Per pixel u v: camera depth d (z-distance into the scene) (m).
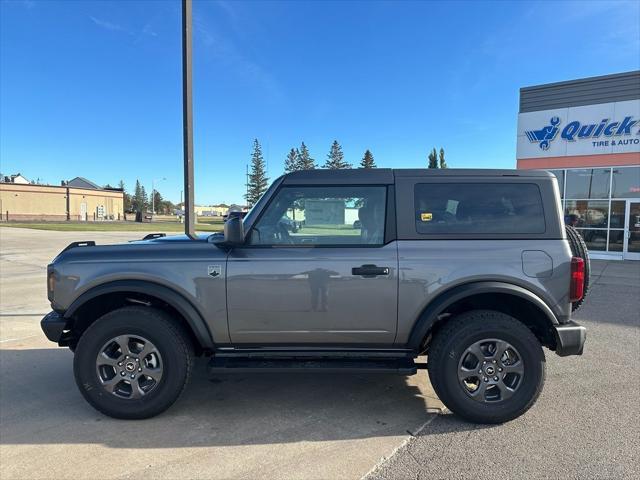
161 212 133.62
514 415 3.59
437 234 3.69
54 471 2.95
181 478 2.88
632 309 7.87
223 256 3.67
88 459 3.10
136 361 3.66
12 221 61.16
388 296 3.63
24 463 3.04
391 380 4.61
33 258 15.87
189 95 6.48
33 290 9.80
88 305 3.87
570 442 3.33
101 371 3.68
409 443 3.33
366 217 3.75
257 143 73.81
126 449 3.23
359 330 3.68
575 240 3.99
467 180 3.76
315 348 3.79
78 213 79.75
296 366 3.63
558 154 18.03
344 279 3.62
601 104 17.00
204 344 3.70
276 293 3.64
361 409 3.92
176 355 3.64
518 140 18.89
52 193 75.25
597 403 4.02
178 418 3.73
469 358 3.63
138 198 128.38
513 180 3.77
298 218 3.78
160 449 3.23
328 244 3.72
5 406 3.95
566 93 17.69
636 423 3.64
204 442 3.34
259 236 3.76
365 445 3.30
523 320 3.91
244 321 3.67
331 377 4.69
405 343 3.76
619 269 13.90
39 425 3.60
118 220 83.69
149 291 3.62
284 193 3.79
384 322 3.66
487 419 3.59
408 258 3.62
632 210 16.75
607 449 3.23
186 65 6.39
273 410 3.89
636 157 16.50
